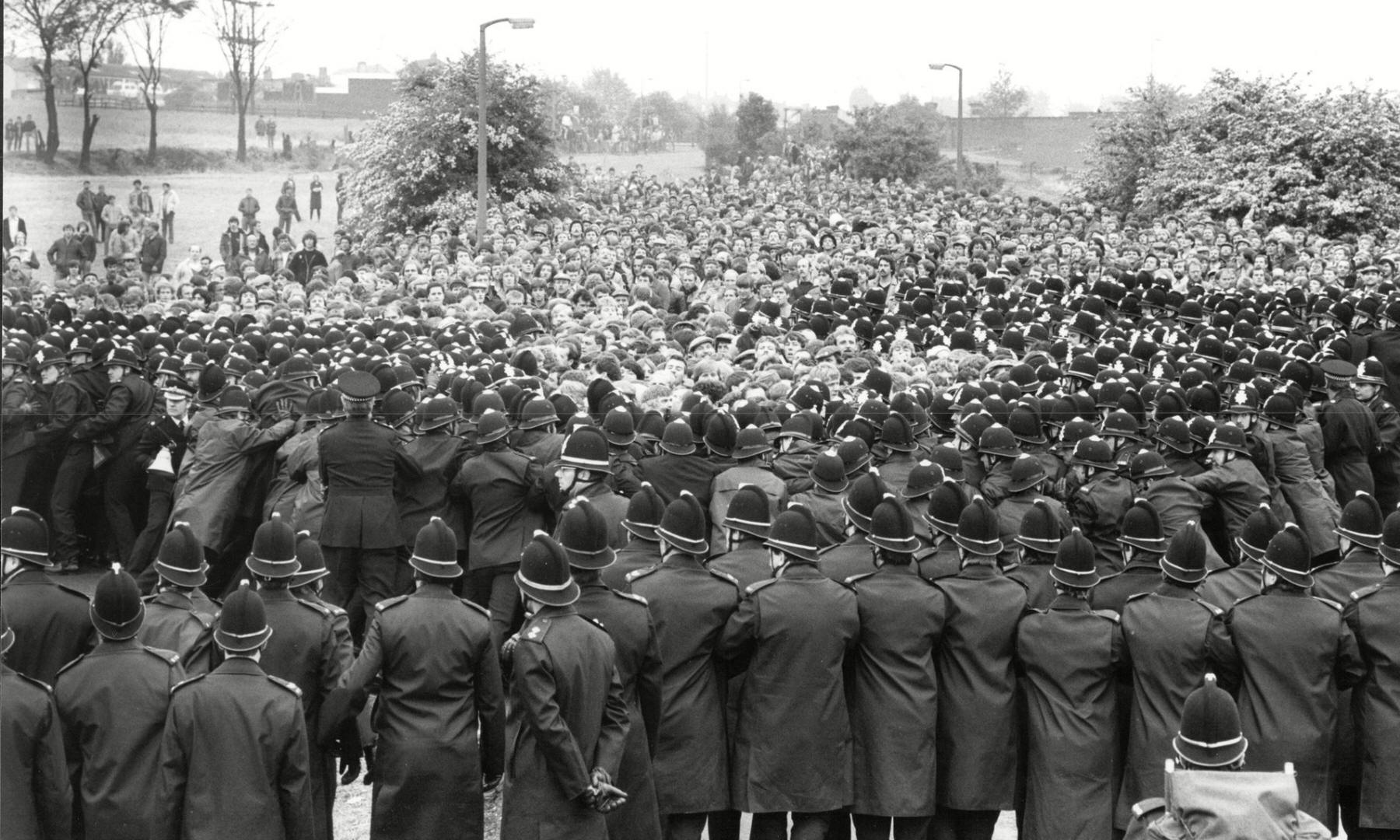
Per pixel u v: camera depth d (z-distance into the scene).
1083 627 7.94
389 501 10.54
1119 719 8.21
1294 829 5.13
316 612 7.70
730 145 70.50
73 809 7.13
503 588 10.26
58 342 12.06
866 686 8.02
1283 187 41.25
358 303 21.16
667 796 7.76
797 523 7.91
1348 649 7.77
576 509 7.51
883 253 28.92
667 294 24.83
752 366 15.80
